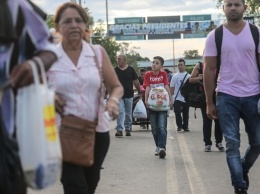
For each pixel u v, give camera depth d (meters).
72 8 5.56
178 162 11.60
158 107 12.05
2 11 3.57
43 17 4.05
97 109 5.55
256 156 7.68
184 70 18.61
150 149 13.86
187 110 18.84
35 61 3.62
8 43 3.60
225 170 10.43
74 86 5.44
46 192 8.49
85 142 5.36
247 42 7.36
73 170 5.36
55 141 3.61
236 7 7.32
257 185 8.83
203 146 14.25
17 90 3.62
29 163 3.52
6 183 3.46
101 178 9.79
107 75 5.71
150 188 8.94
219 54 7.48
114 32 83.56
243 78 7.40
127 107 17.50
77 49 5.57
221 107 7.45
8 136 3.48
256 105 7.40
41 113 3.54
